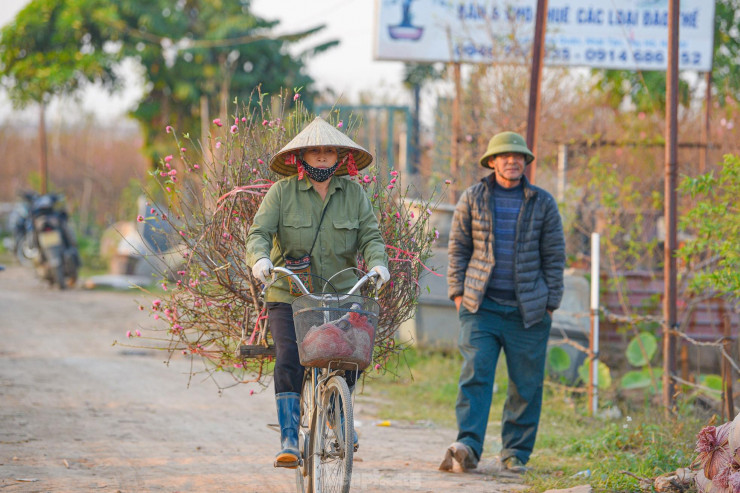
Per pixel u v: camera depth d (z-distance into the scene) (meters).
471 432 13.34
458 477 13.02
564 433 16.72
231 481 12.48
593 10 32.75
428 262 23.08
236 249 11.42
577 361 20.84
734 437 10.18
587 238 25.73
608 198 23.36
